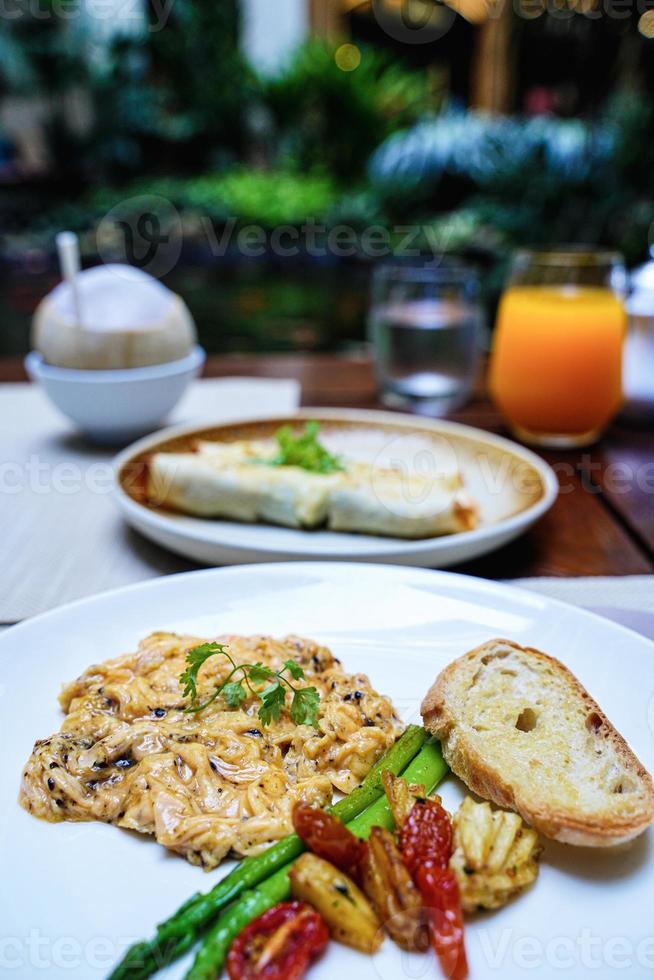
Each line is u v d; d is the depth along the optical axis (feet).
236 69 8.12
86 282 2.04
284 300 4.97
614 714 1.16
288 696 1.17
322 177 7.50
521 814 0.97
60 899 0.89
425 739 1.13
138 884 0.91
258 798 0.99
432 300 2.28
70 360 1.98
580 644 1.25
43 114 7.97
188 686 1.14
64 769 1.03
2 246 6.52
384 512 1.59
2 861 0.93
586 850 0.95
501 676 1.19
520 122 5.67
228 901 0.87
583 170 4.95
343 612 1.33
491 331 3.59
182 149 8.41
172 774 1.02
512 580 1.51
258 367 2.79
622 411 2.24
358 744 1.10
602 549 1.61
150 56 7.97
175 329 2.05
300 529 1.66
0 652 1.22
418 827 0.92
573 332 1.96
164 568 1.55
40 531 1.67
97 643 1.27
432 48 7.88
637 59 5.90
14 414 2.32
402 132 7.34
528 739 1.09
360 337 4.05
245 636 1.27
